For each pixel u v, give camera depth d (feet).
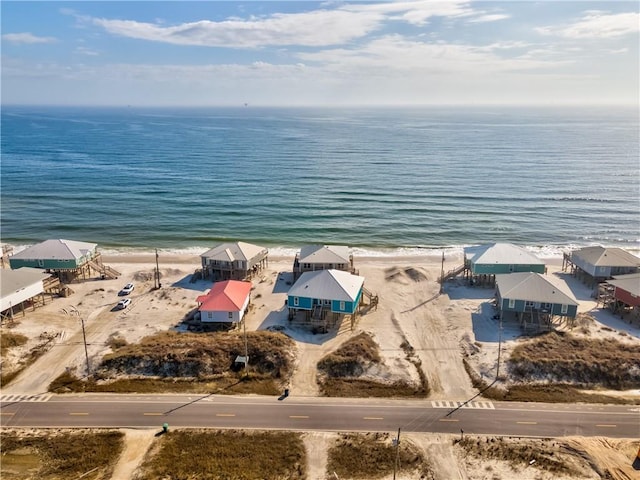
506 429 131.85
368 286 236.02
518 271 229.04
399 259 283.59
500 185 481.05
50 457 120.88
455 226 352.69
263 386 152.15
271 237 327.88
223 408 140.97
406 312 205.98
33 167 583.17
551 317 188.24
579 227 352.49
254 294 225.15
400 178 514.68
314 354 170.91
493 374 157.17
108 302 216.95
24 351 172.65
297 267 240.32
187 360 160.66
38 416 137.18
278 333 181.06
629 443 126.11
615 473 115.55
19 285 202.69
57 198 428.15
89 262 253.44
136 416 137.18
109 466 117.80
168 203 412.36
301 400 145.18
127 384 153.07
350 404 143.23
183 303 215.10
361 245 313.53
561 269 262.47
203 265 244.42
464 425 133.59
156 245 312.09
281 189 464.24
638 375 154.40
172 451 122.72
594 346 169.58
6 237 326.03
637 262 227.61
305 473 115.65
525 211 390.83
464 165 592.60
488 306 210.59
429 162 616.39
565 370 156.04
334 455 121.70
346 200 422.00
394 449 123.65
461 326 191.52
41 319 198.18
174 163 615.57
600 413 138.92
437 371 160.66
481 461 119.75
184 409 140.46
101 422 134.51
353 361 161.27
